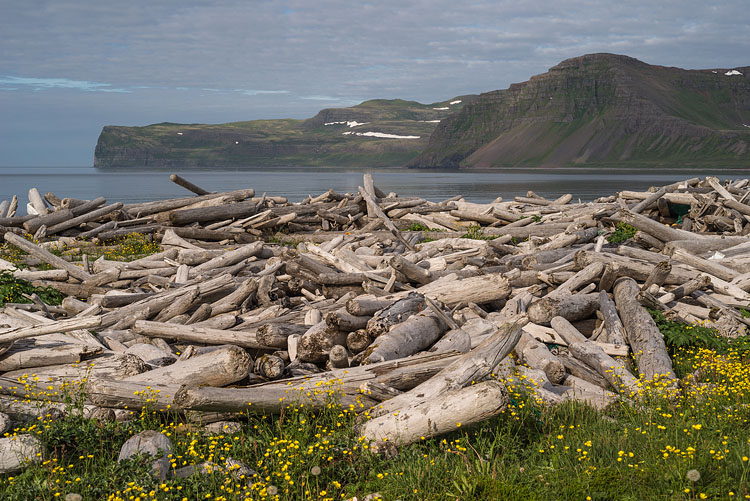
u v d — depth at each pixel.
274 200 28.97
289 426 6.12
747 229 21.28
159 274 15.30
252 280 12.07
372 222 25.94
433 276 12.84
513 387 7.22
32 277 14.01
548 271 13.09
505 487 5.03
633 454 5.41
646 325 9.94
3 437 5.67
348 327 8.69
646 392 7.44
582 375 8.84
